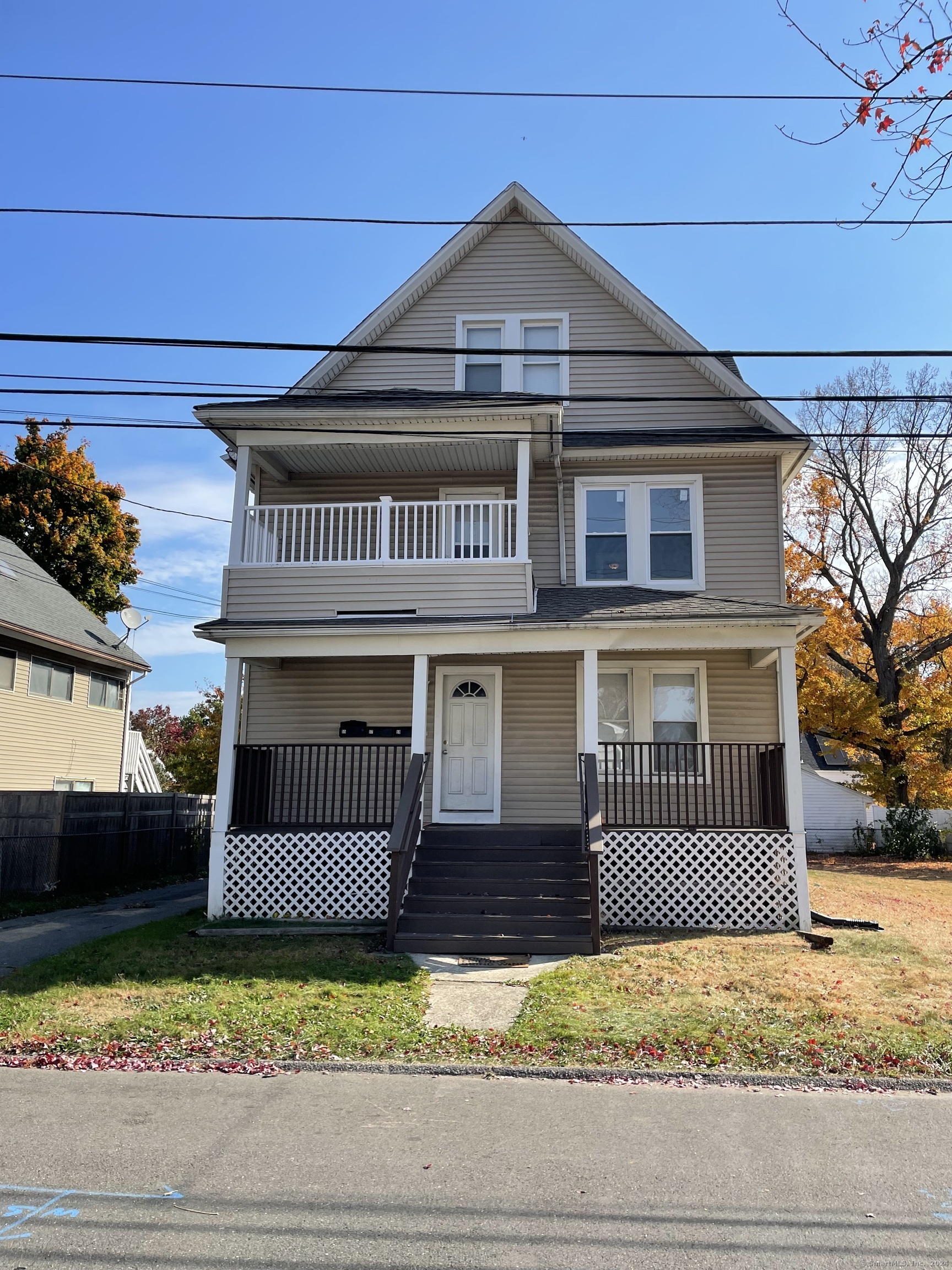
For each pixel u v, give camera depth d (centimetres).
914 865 2423
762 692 1498
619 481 1559
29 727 2231
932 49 675
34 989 884
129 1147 541
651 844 1223
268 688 1548
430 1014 829
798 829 1214
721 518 1539
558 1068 692
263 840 1250
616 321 1625
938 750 3117
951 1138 567
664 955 1030
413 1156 531
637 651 1512
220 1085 664
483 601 1310
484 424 1352
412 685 1524
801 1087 664
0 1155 527
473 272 1655
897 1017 800
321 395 1506
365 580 1333
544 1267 408
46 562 3397
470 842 1285
